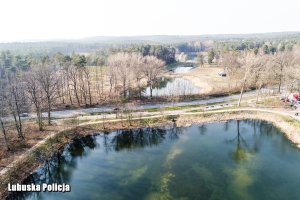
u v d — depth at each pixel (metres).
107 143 69.00
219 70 171.25
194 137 70.69
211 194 44.91
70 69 107.94
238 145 65.00
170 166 54.78
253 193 45.06
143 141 69.88
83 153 63.31
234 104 92.50
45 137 66.56
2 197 45.09
